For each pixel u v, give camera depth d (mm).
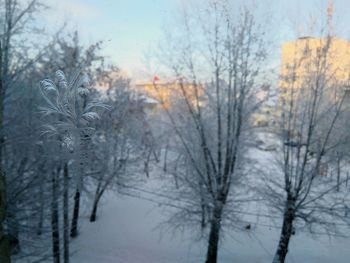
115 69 15805
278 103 13047
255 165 17250
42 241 12086
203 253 14945
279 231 16625
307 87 12352
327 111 11922
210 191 12938
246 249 15180
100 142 13484
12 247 9734
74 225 16141
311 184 12445
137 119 19594
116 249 15391
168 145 18578
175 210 17984
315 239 14602
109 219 18703
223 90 13258
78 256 14477
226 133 13492
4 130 9164
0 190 3473
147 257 14625
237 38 12508
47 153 5605
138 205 20391
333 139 12336
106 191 22547
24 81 10141
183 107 14164
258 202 15516
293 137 12680
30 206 10320
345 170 12734
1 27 10211
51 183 10766
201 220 13508
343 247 14922
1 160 8594
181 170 14758
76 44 12664
